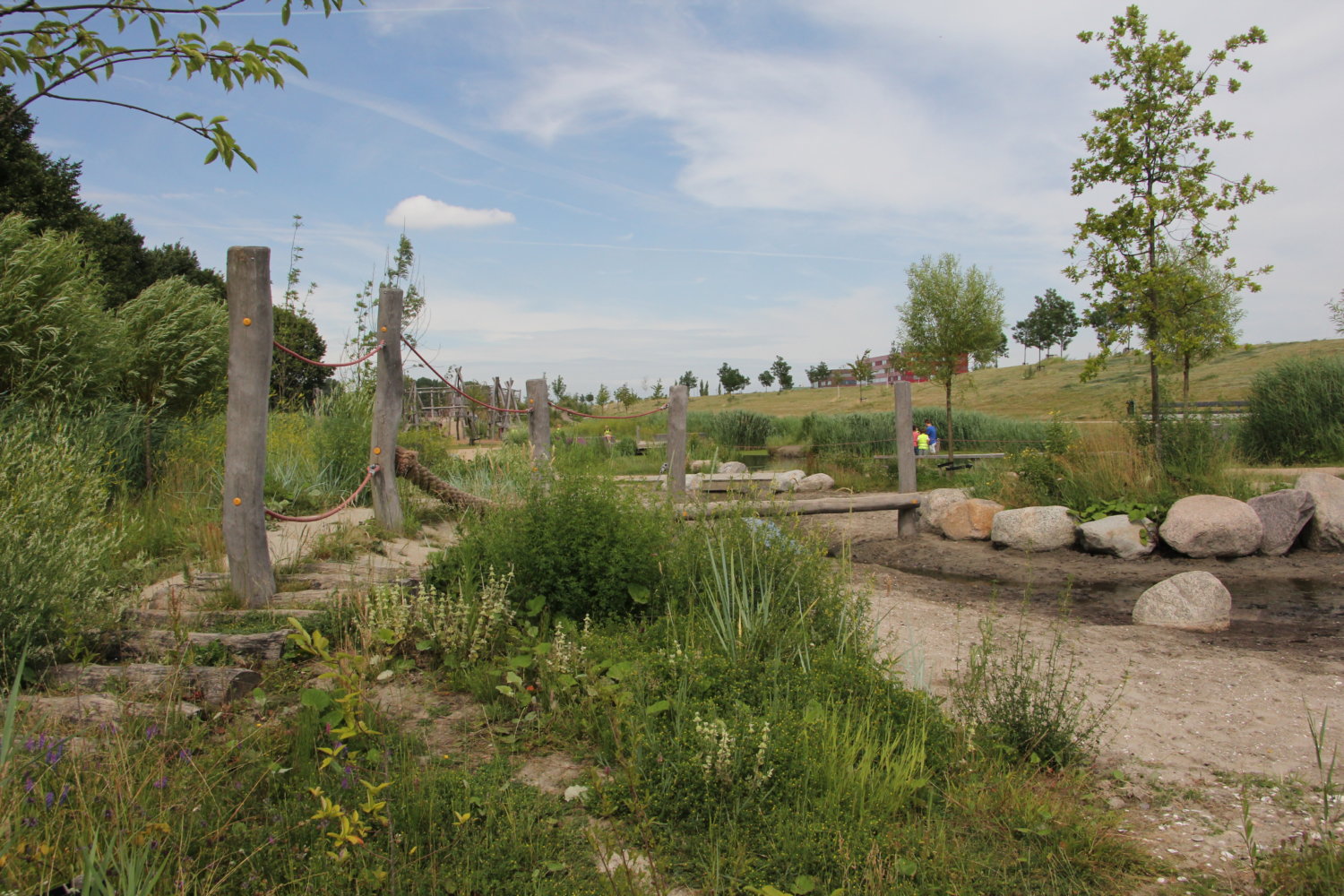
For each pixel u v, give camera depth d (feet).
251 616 16.16
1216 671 17.48
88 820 7.84
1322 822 10.77
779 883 8.99
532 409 33.86
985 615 23.02
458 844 9.30
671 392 34.99
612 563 17.31
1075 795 11.39
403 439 38.17
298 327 56.18
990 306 71.00
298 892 8.04
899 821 10.38
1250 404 54.49
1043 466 37.81
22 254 27.40
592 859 9.35
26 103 8.80
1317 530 30.71
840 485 57.93
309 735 11.09
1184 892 9.16
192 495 25.96
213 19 9.06
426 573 18.56
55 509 15.26
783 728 11.60
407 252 41.22
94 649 14.01
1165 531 30.94
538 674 14.47
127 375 31.91
